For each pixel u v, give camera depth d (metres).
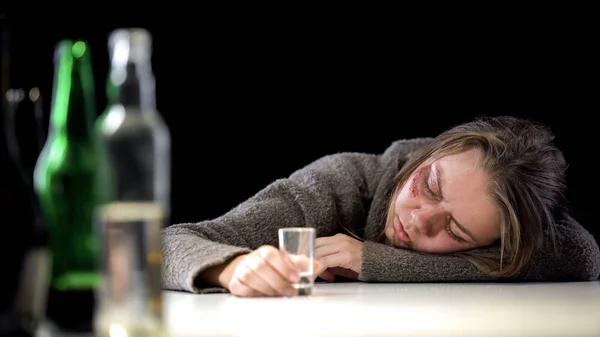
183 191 3.06
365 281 1.77
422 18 2.99
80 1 2.93
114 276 0.77
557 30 2.92
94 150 0.85
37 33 2.88
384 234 1.96
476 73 2.97
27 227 0.83
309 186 1.96
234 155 3.07
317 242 1.78
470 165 1.78
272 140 3.06
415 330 0.91
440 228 1.81
